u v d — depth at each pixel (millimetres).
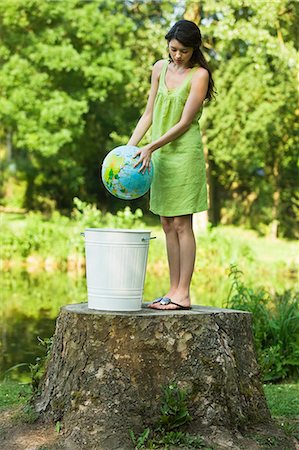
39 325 12164
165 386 5418
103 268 5559
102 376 5402
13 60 25625
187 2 23125
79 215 21969
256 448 5371
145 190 5688
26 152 31609
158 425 5352
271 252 23875
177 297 5910
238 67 25078
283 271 19766
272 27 22016
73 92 26500
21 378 8641
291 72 24484
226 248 19891
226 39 22031
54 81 26359
